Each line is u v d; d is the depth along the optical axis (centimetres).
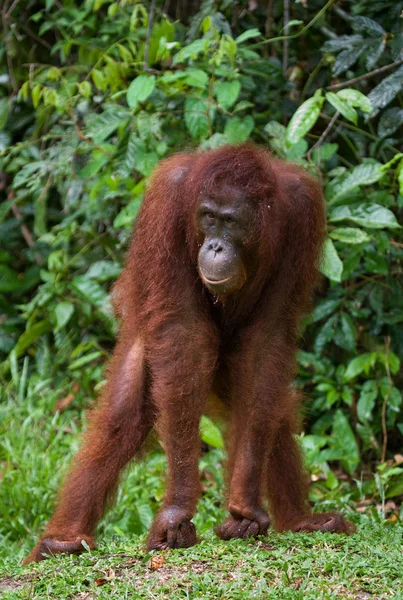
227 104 922
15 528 890
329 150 950
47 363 1195
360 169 909
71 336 1208
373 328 1066
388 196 953
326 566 554
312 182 681
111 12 1026
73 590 541
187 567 565
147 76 940
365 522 794
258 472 627
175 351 628
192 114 954
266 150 712
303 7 1076
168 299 639
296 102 1048
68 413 1118
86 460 684
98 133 995
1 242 1313
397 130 1055
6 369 1221
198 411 623
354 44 933
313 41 1092
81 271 1207
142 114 971
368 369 984
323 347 1095
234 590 520
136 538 719
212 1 1043
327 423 1054
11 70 1273
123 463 685
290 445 707
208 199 620
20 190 1237
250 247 627
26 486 927
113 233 1170
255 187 620
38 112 1207
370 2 980
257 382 641
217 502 957
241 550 587
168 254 642
